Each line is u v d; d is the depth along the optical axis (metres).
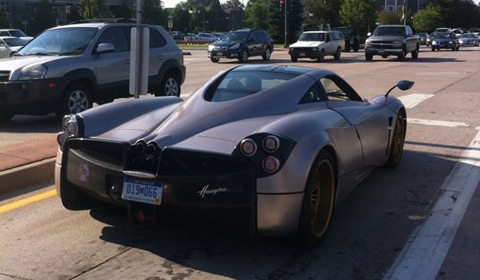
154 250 4.02
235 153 3.49
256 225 3.53
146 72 7.53
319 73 4.84
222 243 4.14
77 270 3.69
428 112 10.69
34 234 4.31
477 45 56.03
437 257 3.91
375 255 3.95
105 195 3.86
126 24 10.30
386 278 3.59
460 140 8.03
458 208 4.97
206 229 4.00
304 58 28.52
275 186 3.46
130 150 3.77
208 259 3.87
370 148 5.12
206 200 3.52
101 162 3.88
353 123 4.64
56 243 4.14
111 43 9.88
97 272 3.66
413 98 12.64
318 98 4.62
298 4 63.28
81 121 4.13
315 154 3.67
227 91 4.36
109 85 9.70
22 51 9.60
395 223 4.61
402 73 19.59
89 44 9.46
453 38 42.59
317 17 62.94
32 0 82.81
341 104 4.91
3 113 8.77
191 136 3.79
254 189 3.46
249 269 3.72
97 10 66.56
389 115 5.69
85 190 4.02
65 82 8.83
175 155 3.60
